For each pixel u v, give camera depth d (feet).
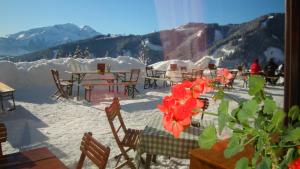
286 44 5.69
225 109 2.92
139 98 34.60
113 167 13.19
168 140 10.09
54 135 18.13
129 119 22.80
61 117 23.53
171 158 14.15
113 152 14.98
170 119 2.93
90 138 8.16
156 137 10.24
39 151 9.34
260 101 3.39
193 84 3.32
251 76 3.44
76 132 18.88
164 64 62.85
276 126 2.78
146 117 23.63
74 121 22.11
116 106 13.55
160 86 48.11
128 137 12.81
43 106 28.37
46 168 8.05
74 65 48.37
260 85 3.36
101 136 17.89
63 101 31.68
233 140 2.86
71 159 13.93
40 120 22.40
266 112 2.92
